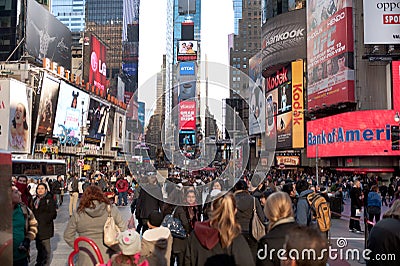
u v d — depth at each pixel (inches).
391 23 1652.3
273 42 2716.5
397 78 1717.5
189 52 2598.4
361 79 1894.7
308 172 2397.9
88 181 880.9
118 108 3029.0
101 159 2728.8
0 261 172.1
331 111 2215.8
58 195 939.3
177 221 249.4
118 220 233.9
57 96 1956.2
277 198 168.7
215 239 160.2
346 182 1344.7
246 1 5088.6
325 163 2153.1
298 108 2491.4
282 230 161.8
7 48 2187.5
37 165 1176.8
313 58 2260.1
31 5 2213.3
